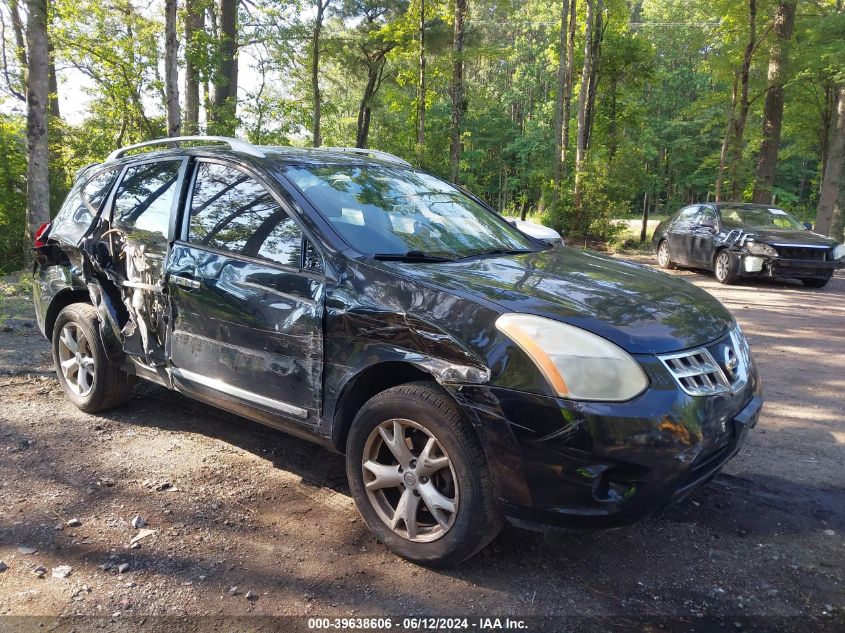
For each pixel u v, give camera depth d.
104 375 4.29
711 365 2.71
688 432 2.47
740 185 20.55
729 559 2.86
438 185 4.31
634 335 2.57
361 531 3.05
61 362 4.64
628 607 2.52
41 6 11.07
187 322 3.61
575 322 2.57
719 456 2.68
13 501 3.25
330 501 3.33
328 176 3.66
